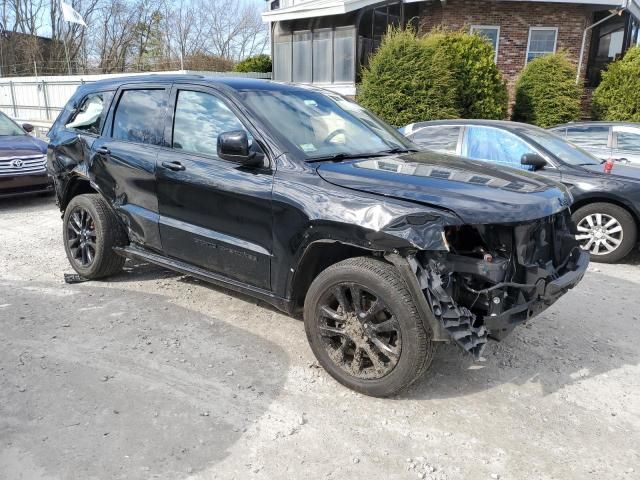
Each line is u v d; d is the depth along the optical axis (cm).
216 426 294
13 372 342
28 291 480
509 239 305
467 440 288
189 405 312
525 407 320
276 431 291
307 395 325
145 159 425
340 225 308
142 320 423
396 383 308
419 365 300
